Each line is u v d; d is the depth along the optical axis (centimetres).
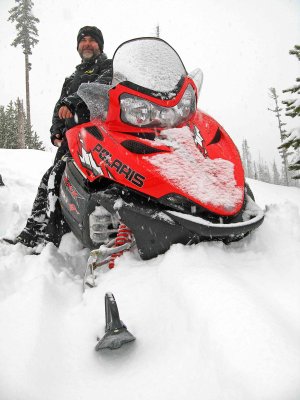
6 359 155
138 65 256
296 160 771
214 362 137
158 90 246
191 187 222
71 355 168
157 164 227
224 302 161
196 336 154
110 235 254
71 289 243
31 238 321
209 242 223
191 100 260
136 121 242
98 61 381
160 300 187
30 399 136
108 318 162
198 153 241
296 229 246
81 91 262
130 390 140
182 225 216
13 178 599
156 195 221
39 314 191
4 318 188
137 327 177
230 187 232
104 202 235
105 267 244
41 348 164
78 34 387
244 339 138
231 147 268
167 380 140
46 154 1118
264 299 172
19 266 278
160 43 276
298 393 115
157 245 224
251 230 232
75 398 141
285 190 653
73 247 310
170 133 245
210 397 126
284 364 125
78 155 260
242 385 122
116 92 244
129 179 227
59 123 360
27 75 3409
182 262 204
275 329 143
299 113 764
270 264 211
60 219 315
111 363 158
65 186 285
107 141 244
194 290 175
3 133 3303
